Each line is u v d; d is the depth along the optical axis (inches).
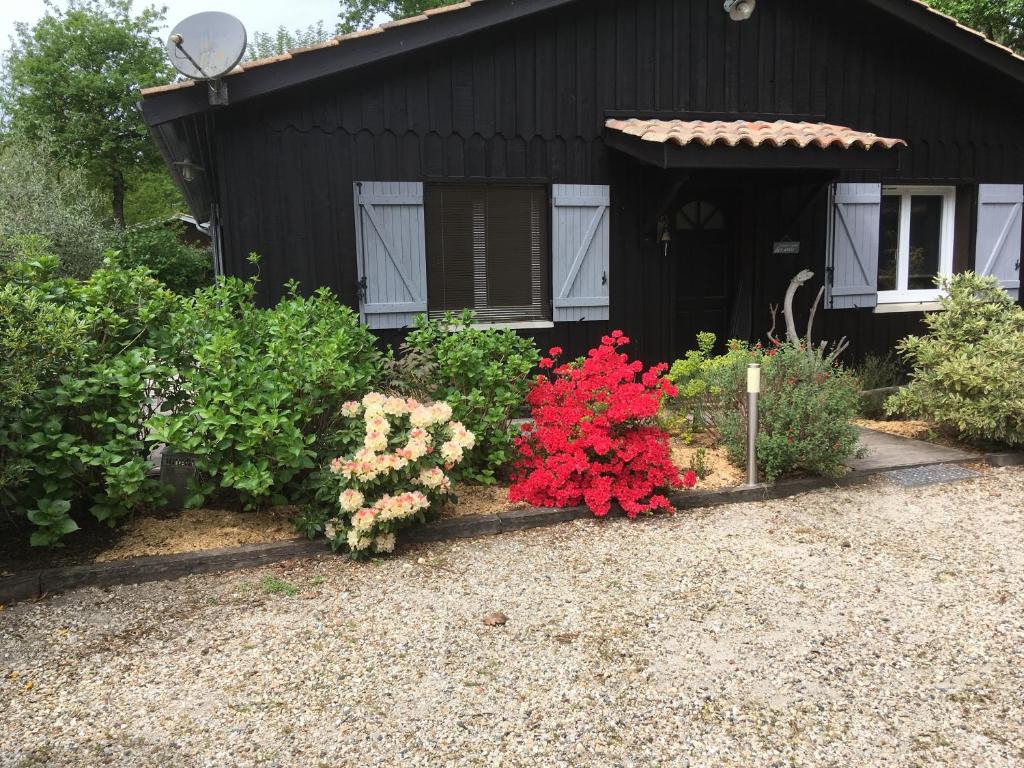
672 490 190.4
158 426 154.9
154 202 1146.0
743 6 271.9
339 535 155.9
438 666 115.0
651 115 280.2
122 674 113.9
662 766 92.0
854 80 306.7
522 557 157.9
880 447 243.9
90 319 162.6
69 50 905.5
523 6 247.9
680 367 240.4
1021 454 230.2
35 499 149.8
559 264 273.7
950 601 137.3
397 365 202.7
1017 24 540.4
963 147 326.6
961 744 95.9
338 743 96.7
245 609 134.9
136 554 152.7
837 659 117.0
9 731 100.1
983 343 239.3
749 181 292.8
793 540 167.8
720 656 117.8
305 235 247.1
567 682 110.4
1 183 584.1
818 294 284.7
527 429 193.9
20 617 132.9
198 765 92.9
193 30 210.7
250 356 169.8
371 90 248.2
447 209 265.0
